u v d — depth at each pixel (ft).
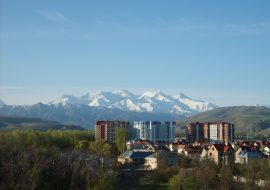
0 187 652.89
